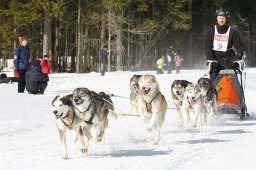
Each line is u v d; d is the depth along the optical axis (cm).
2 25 3728
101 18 3953
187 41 4788
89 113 684
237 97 1083
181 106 991
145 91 778
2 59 5028
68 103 669
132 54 4653
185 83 988
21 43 1639
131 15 4222
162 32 4447
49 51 3597
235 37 1073
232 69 1094
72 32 4509
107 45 4022
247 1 5322
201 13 4838
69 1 3825
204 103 1027
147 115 821
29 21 3497
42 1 3372
